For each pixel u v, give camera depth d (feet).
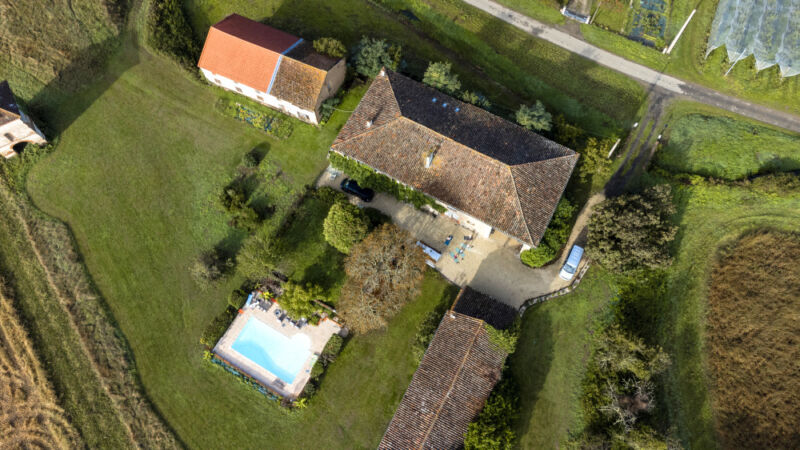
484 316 137.49
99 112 178.91
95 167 172.14
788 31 176.45
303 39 180.24
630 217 139.13
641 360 134.00
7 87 159.94
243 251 151.64
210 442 143.43
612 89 179.11
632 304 148.66
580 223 158.81
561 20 192.13
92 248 162.81
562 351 145.89
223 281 156.87
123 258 161.68
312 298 143.23
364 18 194.18
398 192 155.53
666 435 131.13
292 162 170.30
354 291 139.33
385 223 149.59
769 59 174.50
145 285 158.61
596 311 149.28
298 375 147.13
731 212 161.07
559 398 141.59
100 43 186.50
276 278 155.53
